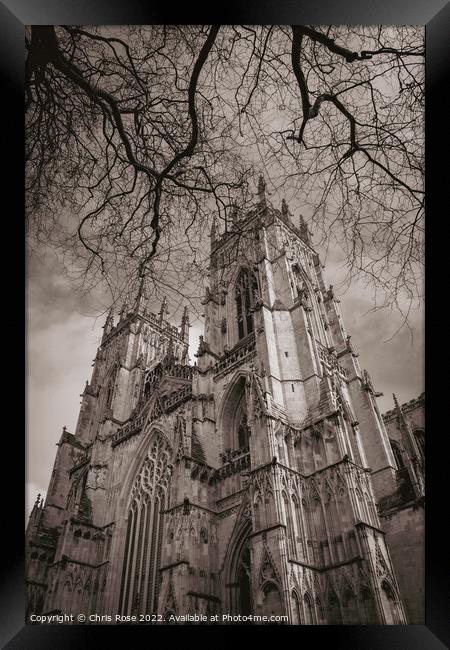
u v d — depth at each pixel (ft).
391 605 126.31
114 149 76.28
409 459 186.19
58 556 216.74
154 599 185.78
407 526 170.30
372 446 203.10
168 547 167.73
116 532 223.71
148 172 77.20
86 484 249.34
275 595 125.80
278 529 134.51
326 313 257.34
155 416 248.32
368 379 221.66
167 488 216.13
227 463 191.11
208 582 160.25
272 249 249.14
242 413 208.44
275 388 181.78
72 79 72.33
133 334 353.10
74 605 203.00
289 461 156.87
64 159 76.28
